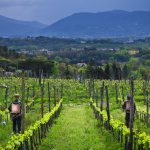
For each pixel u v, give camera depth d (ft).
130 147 33.53
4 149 28.53
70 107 111.55
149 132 43.93
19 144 30.71
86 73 384.06
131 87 34.60
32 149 35.32
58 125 57.11
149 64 581.53
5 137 40.57
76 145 38.32
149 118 59.57
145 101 111.14
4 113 57.26
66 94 149.69
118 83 189.37
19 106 42.60
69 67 522.47
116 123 41.47
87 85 189.47
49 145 38.09
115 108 91.61
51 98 134.92
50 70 415.03
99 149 35.76
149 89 157.69
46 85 184.14
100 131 47.91
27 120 54.75
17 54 612.29
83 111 91.45
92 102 104.12
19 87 156.15
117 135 41.32
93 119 67.97
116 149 35.50
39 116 64.13
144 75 425.28
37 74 404.36
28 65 415.85
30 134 34.99
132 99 34.50
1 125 49.88
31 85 165.27
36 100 121.90
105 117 50.70
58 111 78.54
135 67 507.71
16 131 42.63
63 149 36.01
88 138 42.63
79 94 148.97
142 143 30.76
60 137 44.06
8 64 421.18
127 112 49.78
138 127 49.03
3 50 605.31
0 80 197.67
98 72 374.84
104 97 138.92
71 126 55.67
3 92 132.77
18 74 331.16
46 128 48.98
